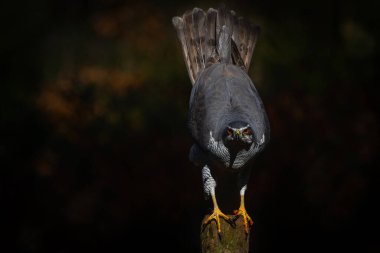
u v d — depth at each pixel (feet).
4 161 47.96
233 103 30.81
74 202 45.16
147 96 58.85
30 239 46.06
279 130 44.19
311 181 43.65
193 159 31.86
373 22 73.51
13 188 46.98
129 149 45.52
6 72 69.51
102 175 44.91
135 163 44.83
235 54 33.94
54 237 45.96
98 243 45.27
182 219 44.32
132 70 69.21
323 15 75.51
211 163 30.96
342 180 43.93
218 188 33.53
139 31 77.66
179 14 79.05
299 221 43.91
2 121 50.93
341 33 72.90
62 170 46.32
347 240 44.42
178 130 50.44
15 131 49.70
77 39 77.15
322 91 51.78
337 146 44.45
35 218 46.32
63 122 49.96
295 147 44.01
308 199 43.73
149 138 46.11
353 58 66.28
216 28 34.55
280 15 77.20
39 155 48.21
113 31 78.07
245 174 30.58
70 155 47.16
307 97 47.14
